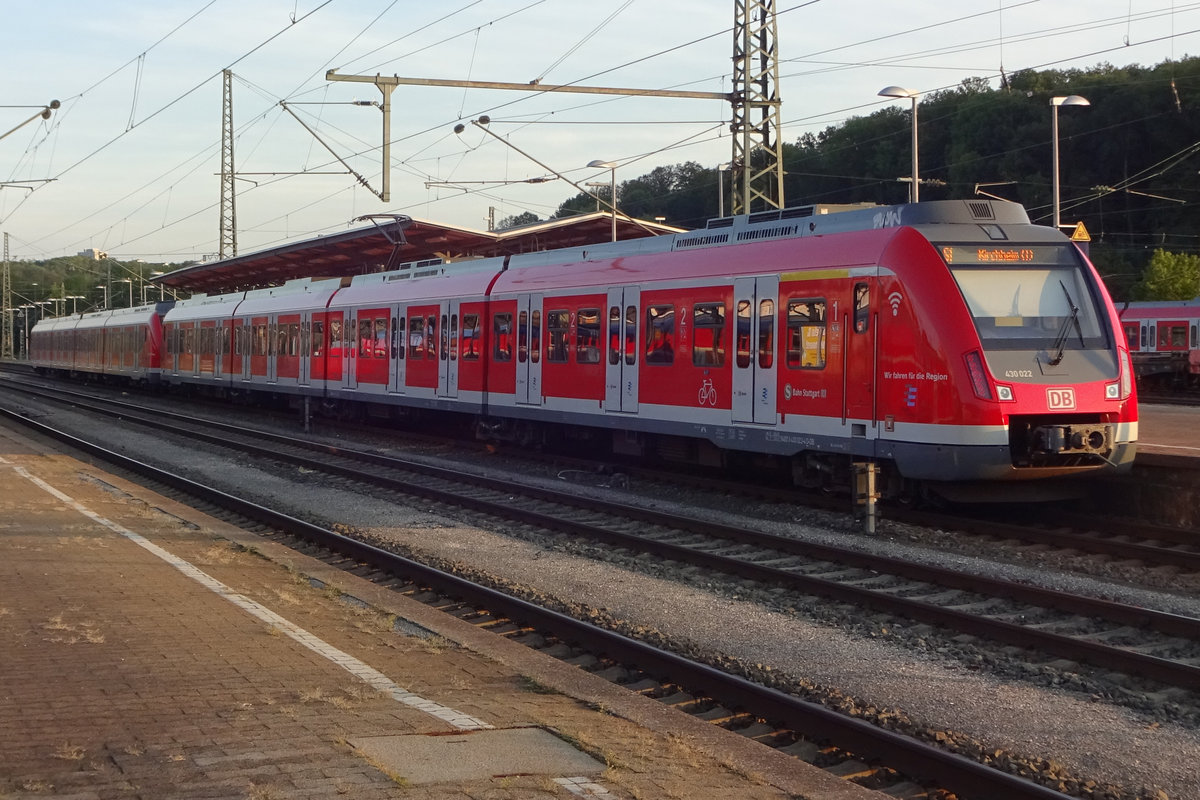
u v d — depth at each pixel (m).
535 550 13.53
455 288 24.55
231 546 12.77
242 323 37.81
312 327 31.95
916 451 13.73
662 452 19.34
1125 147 67.25
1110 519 14.85
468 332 23.80
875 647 9.12
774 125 25.73
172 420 34.59
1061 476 14.24
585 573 12.16
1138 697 7.70
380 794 4.95
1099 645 8.45
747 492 17.33
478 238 33.41
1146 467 14.95
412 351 26.27
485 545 13.90
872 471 14.09
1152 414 26.59
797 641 9.28
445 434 28.84
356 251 37.41
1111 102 67.62
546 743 5.95
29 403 43.47
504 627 9.95
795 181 80.38
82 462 22.53
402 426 31.19
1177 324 48.88
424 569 11.62
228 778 5.09
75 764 5.24
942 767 6.18
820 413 15.07
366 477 19.56
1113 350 14.12
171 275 54.84
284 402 38.12
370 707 6.46
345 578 11.22
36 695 6.38
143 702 6.32
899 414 13.92
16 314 143.38
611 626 9.91
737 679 7.56
